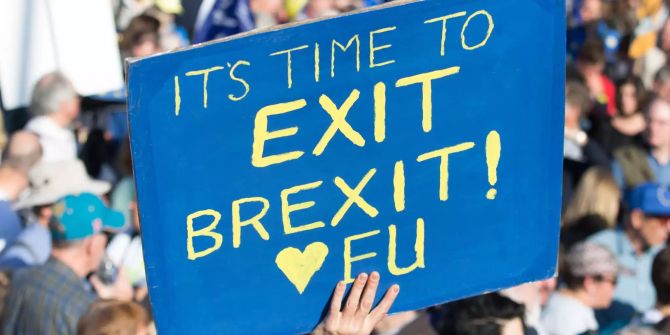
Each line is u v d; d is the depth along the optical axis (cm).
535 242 375
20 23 783
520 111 364
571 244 688
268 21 903
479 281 372
